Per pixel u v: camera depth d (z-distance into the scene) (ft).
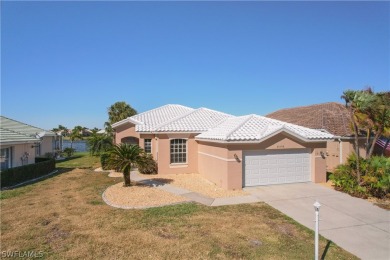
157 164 66.85
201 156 64.54
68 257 23.70
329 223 32.04
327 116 78.48
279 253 24.38
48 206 39.04
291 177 53.16
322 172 54.19
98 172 72.43
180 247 25.48
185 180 58.34
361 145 67.56
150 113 85.92
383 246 26.09
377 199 42.04
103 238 27.61
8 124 94.17
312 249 25.22
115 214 35.24
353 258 23.79
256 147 50.24
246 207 38.19
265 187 49.98
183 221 32.53
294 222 32.12
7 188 52.01
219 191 47.52
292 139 52.42
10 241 27.04
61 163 98.07
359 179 44.45
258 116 63.72
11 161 63.26
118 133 80.48
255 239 27.35
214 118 76.18
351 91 48.88
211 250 24.90
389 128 49.49
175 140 67.31
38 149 103.14
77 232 29.22
